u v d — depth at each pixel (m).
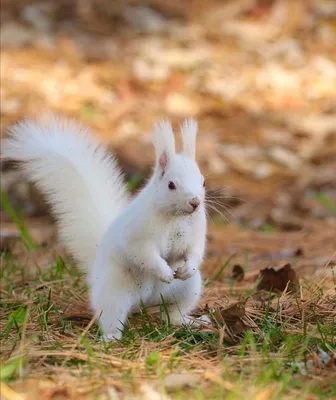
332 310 8.63
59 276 10.39
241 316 8.12
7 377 6.66
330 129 18.38
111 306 8.23
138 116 18.56
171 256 8.31
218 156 17.31
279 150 17.58
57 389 6.45
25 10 22.73
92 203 9.39
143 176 15.99
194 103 19.28
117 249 8.21
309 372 6.88
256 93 19.86
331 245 12.92
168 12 23.80
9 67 20.02
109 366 7.03
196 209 7.84
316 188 16.31
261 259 12.30
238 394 6.28
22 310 8.68
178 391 6.39
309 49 21.75
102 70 20.19
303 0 23.70
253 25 22.89
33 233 13.71
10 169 15.99
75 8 23.12
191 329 8.18
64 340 7.90
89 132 9.76
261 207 15.47
